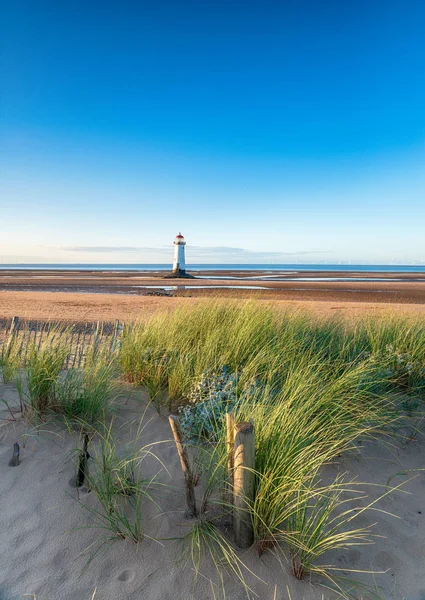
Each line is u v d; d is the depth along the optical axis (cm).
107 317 1227
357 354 499
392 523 257
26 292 2316
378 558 229
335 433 311
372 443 349
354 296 2458
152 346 463
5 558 217
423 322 599
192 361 429
